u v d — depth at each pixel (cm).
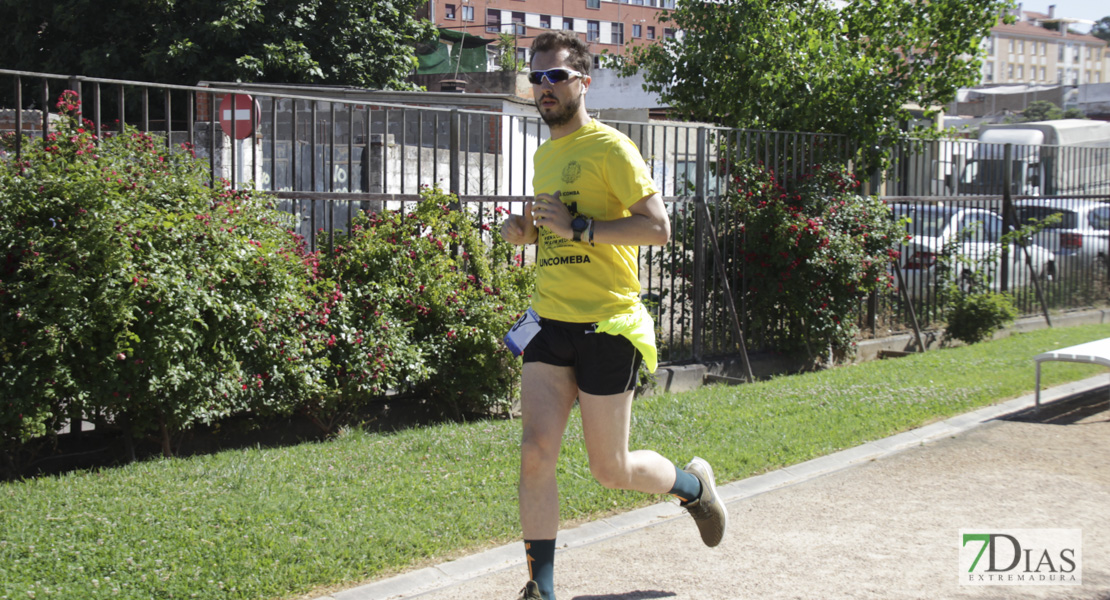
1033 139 2281
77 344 533
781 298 972
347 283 678
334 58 2384
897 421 688
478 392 721
